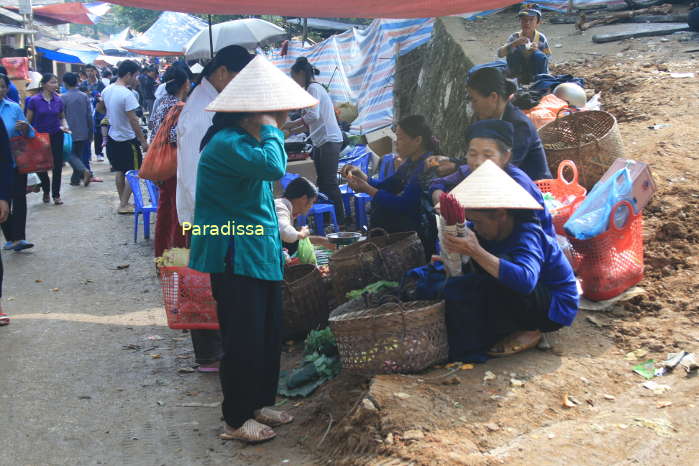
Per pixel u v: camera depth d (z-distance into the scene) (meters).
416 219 5.52
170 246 6.37
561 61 10.62
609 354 4.12
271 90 3.77
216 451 4.00
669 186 5.76
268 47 15.84
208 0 6.29
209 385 4.95
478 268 4.17
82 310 6.55
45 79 11.06
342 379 4.35
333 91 14.25
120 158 10.59
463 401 3.70
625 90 8.77
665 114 7.54
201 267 3.92
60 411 4.54
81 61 28.66
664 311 4.43
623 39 11.30
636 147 6.71
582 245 4.57
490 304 4.12
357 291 4.87
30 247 8.66
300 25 21.27
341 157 10.35
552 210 4.93
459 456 3.23
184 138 5.08
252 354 3.95
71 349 5.59
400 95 13.70
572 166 5.23
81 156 13.27
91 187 13.09
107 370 5.20
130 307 6.65
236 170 3.74
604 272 4.55
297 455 3.84
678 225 5.18
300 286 5.28
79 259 8.29
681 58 9.73
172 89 7.59
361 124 12.95
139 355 5.49
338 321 4.09
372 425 3.58
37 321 6.23
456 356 4.15
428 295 4.37
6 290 7.14
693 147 6.45
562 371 3.96
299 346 5.34
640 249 4.73
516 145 5.03
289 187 5.79
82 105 13.04
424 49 13.19
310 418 4.16
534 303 4.02
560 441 3.32
